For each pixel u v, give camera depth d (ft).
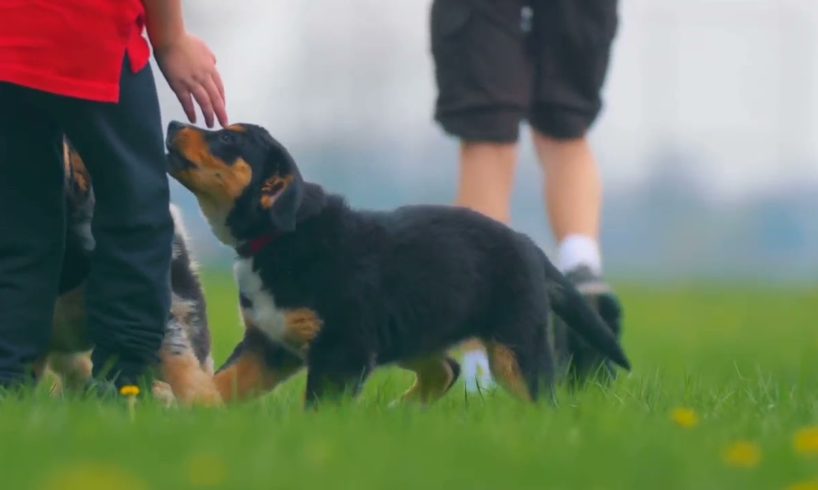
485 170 42.88
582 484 21.62
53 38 30.35
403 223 35.32
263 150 34.14
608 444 24.45
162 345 33.71
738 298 115.75
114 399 30.30
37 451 22.58
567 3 42.68
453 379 38.34
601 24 43.11
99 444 23.29
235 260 34.73
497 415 29.43
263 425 26.12
